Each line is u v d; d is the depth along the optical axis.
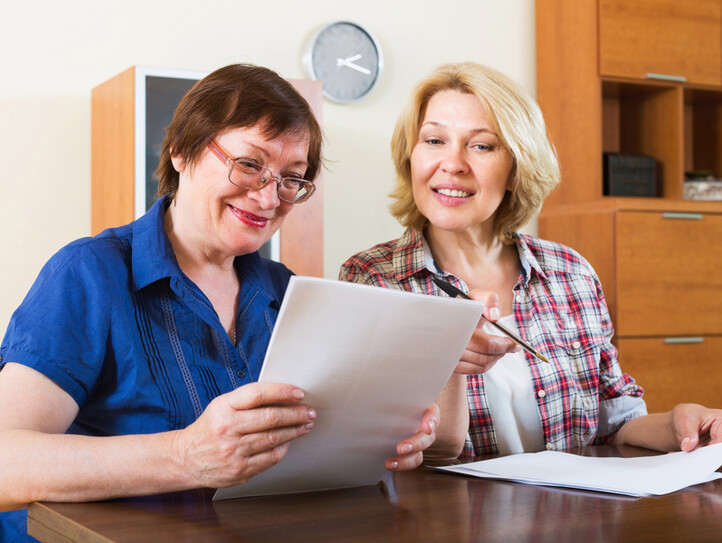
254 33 3.35
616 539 0.88
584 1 3.60
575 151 3.67
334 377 0.98
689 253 3.46
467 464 1.32
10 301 2.99
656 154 3.80
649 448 1.56
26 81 3.02
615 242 3.35
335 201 3.48
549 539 0.88
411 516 0.98
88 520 0.92
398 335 0.98
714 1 3.75
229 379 1.25
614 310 3.33
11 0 3.00
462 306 1.01
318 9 3.46
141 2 3.19
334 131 3.48
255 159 1.20
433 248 1.83
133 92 2.69
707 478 1.19
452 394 1.44
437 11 3.68
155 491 0.97
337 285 0.91
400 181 1.87
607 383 1.81
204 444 0.93
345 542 0.86
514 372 1.73
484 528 0.92
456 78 1.73
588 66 3.59
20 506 1.02
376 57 3.51
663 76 3.65
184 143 1.23
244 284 1.37
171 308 1.23
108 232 1.26
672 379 3.40
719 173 4.05
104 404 1.16
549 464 1.31
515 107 1.70
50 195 3.05
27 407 1.04
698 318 3.46
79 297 1.13
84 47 3.10
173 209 1.32
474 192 1.71
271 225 1.28
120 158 2.80
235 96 1.20
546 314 1.80
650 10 3.62
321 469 1.08
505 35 3.81
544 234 3.79
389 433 1.10
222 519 0.94
